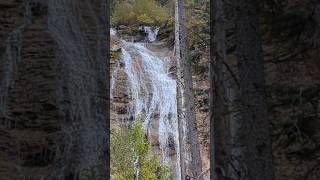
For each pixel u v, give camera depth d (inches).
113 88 816.9
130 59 896.3
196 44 477.4
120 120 778.8
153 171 480.4
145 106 811.4
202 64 525.0
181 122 367.2
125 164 463.8
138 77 850.1
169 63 912.9
